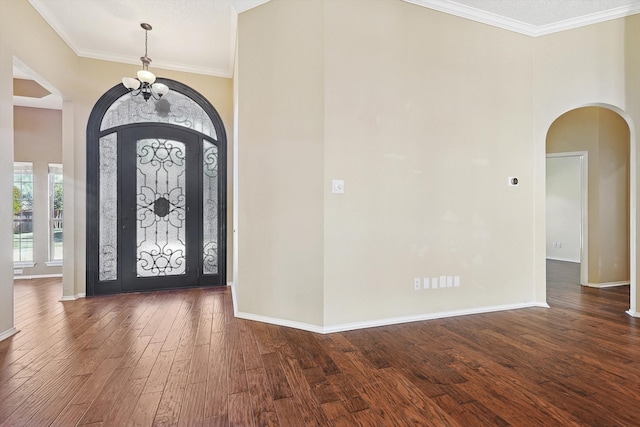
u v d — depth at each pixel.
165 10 3.49
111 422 1.70
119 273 4.48
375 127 3.12
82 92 4.29
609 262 4.90
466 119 3.49
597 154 4.86
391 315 3.20
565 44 3.70
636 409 1.82
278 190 3.18
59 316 3.45
